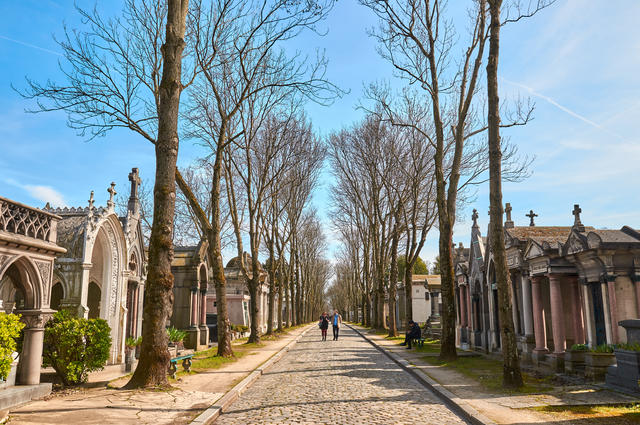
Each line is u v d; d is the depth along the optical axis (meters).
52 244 11.49
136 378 11.15
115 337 16.70
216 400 10.30
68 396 10.52
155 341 11.30
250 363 18.19
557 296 14.99
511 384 11.45
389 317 34.75
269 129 28.72
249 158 27.84
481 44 17.31
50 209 17.14
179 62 12.28
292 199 40.19
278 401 10.59
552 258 15.21
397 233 34.78
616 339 12.65
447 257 18.59
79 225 15.87
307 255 68.06
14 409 8.91
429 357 19.55
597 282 14.05
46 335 12.17
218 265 20.14
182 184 20.00
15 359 10.22
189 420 8.34
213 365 17.22
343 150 37.72
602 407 9.11
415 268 91.56
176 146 12.02
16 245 10.00
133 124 15.87
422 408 9.67
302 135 29.97
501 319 11.88
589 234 13.20
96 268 18.70
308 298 78.50
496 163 12.18
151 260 11.52
